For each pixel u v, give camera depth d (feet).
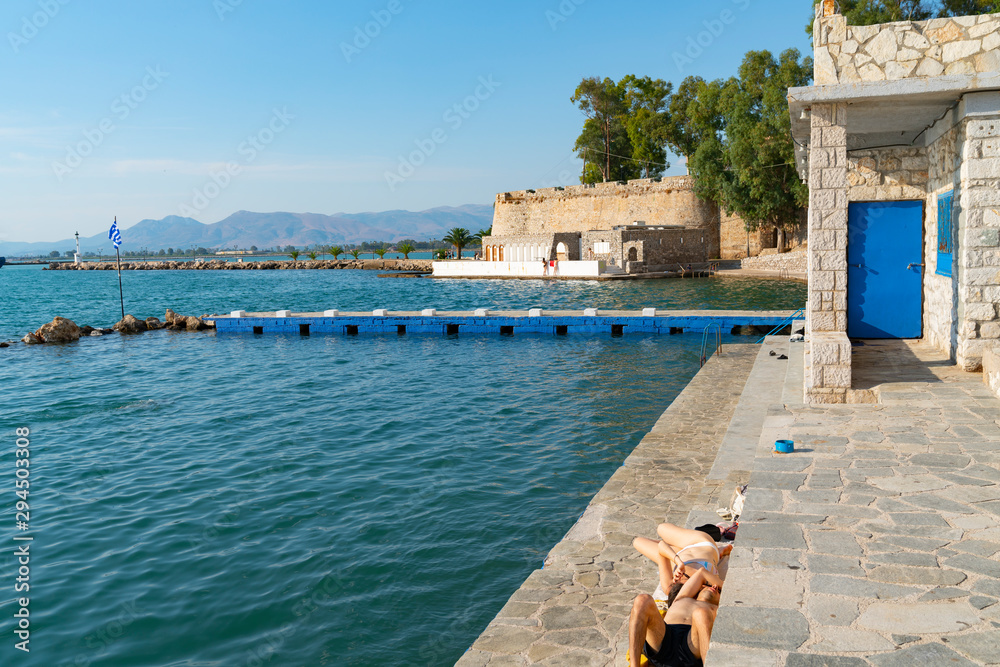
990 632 11.86
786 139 192.24
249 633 25.63
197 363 89.35
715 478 28.35
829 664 11.07
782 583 13.85
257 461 46.37
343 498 38.81
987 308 31.76
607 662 17.97
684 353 84.23
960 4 139.03
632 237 223.10
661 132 269.23
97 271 635.66
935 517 16.81
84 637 25.54
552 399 62.13
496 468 43.29
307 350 97.86
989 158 30.50
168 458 47.65
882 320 44.16
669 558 16.22
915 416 25.93
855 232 44.16
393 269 417.69
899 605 12.85
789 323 94.53
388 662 23.53
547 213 296.51
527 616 20.58
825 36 32.35
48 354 99.76
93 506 38.65
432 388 69.21
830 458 21.53
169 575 30.19
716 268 229.45
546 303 154.20
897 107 32.94
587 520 28.22
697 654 13.14
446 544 32.42
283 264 542.16
